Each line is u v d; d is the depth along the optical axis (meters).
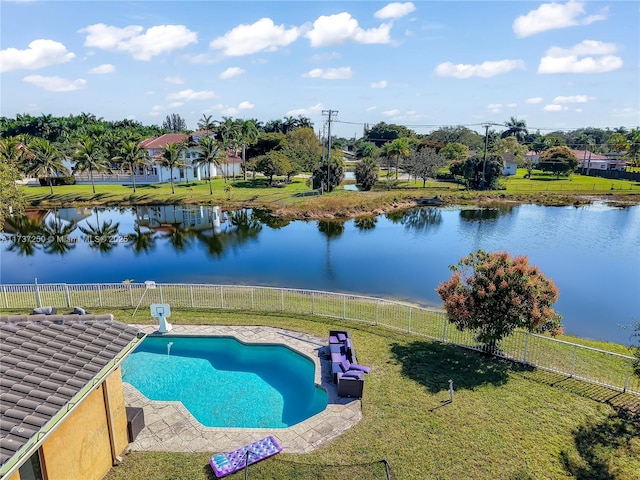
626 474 10.25
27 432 7.15
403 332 18.28
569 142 147.62
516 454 10.84
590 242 42.31
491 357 15.98
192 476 10.23
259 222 52.41
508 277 15.12
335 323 19.22
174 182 78.62
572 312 25.03
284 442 11.41
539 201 66.62
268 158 74.62
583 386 14.01
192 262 35.22
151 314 18.14
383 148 103.38
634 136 101.00
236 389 14.87
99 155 70.81
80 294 21.38
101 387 10.20
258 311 20.52
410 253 38.28
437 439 11.41
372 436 11.57
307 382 15.30
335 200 59.44
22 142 78.69
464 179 78.50
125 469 10.52
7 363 8.70
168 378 15.55
